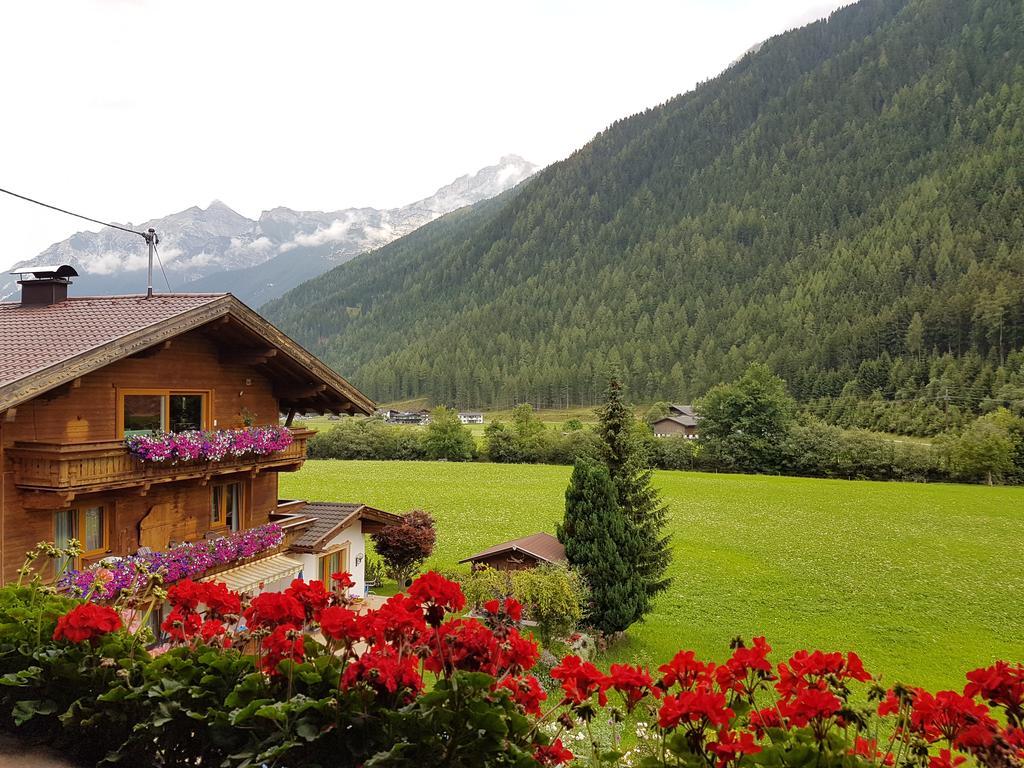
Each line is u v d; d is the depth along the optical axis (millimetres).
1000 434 70562
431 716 3490
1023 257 146500
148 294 15508
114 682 4566
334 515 20016
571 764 4051
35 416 11781
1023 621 27953
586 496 22766
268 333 15555
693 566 35562
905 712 3402
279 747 3516
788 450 75875
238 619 5027
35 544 11836
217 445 14109
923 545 41281
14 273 15969
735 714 3373
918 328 127188
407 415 151750
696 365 157250
